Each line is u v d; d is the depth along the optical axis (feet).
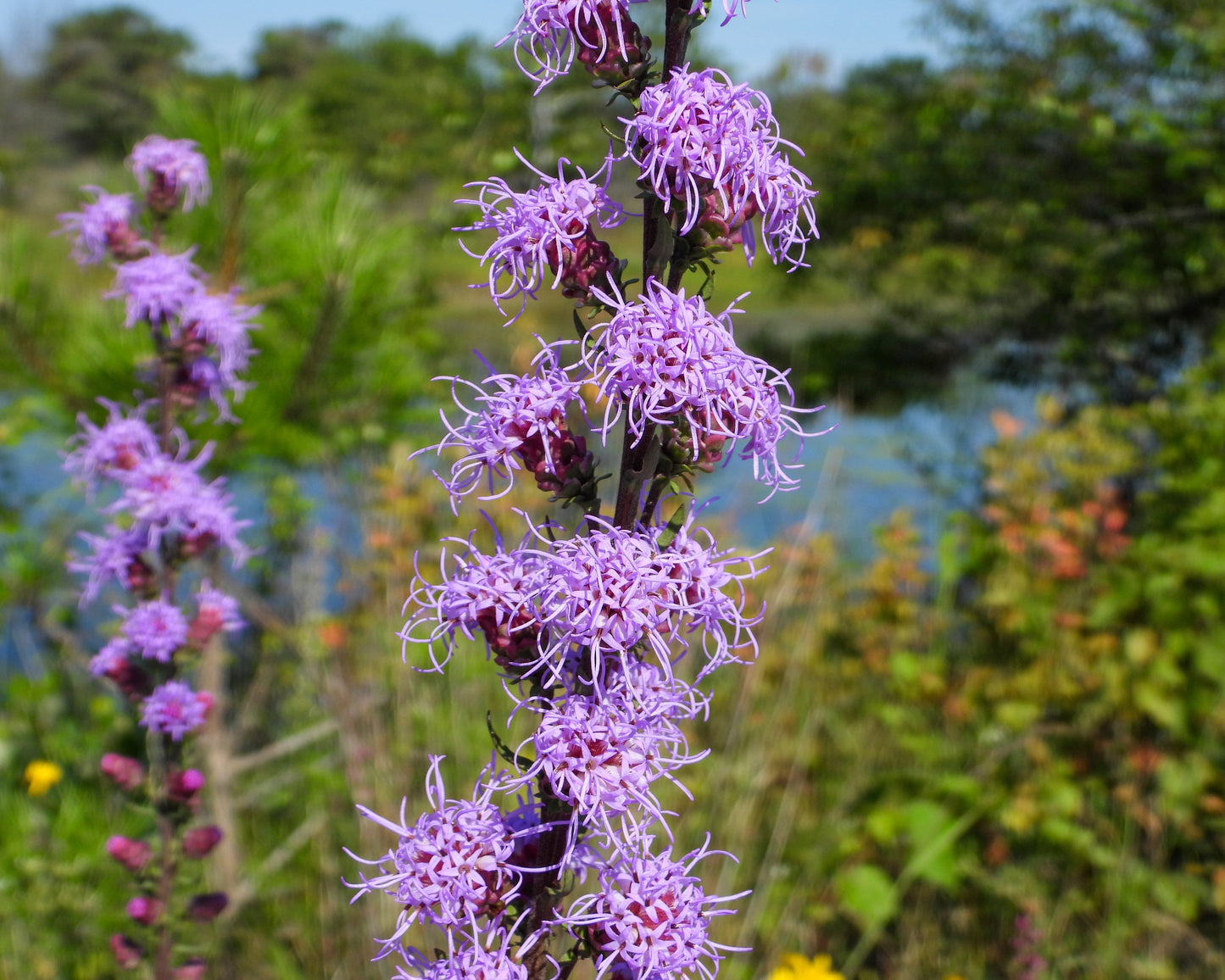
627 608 4.46
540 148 29.78
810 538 20.01
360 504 20.43
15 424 19.47
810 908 14.99
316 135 25.75
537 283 4.85
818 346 39.40
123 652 8.99
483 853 4.68
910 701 18.92
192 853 8.96
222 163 14.46
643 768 4.55
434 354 25.53
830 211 39.11
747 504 20.31
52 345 15.16
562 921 4.62
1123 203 35.53
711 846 14.57
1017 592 19.40
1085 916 15.10
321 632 17.76
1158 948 14.38
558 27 4.78
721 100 4.61
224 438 15.85
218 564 14.51
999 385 39.47
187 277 9.40
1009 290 38.52
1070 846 15.72
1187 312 35.35
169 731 8.82
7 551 20.75
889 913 14.60
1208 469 19.48
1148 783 16.98
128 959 8.91
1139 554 18.33
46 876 14.30
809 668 18.66
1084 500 21.57
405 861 4.70
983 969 14.61
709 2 4.70
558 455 4.91
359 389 17.26
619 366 4.51
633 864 4.71
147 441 9.24
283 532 21.61
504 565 4.87
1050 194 35.47
